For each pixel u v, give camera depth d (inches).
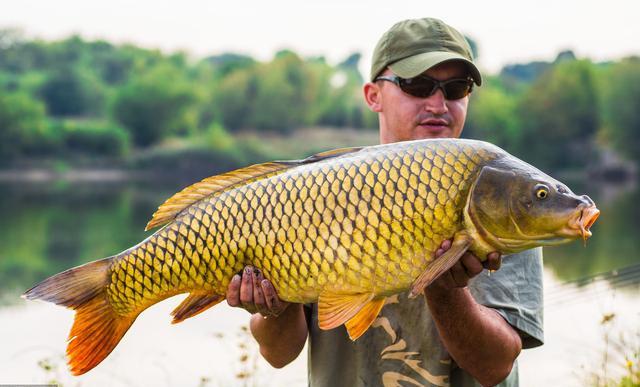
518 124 2664.9
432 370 101.0
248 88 3046.3
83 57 3585.1
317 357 106.9
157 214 99.9
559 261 553.9
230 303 95.3
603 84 2588.6
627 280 252.5
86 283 101.3
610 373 202.1
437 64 116.7
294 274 92.5
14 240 783.1
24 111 2390.5
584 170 2428.6
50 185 1895.9
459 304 91.9
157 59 3676.2
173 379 240.2
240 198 95.5
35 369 267.0
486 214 88.1
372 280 90.4
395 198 89.4
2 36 3548.2
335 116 3230.8
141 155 2503.7
